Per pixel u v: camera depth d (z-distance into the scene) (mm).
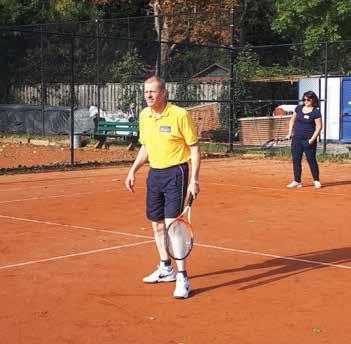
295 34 40406
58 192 14453
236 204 12742
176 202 6895
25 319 6094
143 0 44938
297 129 15148
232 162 21547
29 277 7523
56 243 9281
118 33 32250
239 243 9273
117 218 11227
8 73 32625
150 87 6793
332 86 27688
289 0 39125
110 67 30953
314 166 15234
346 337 5613
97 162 20422
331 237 9695
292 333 5711
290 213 11750
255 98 31562
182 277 6750
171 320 6059
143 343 5480
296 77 29625
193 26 31938
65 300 6668
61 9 40625
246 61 30812
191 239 6656
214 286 7164
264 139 27969
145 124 7000
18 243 9289
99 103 27625
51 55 31875
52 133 29250
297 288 7074
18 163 21078
